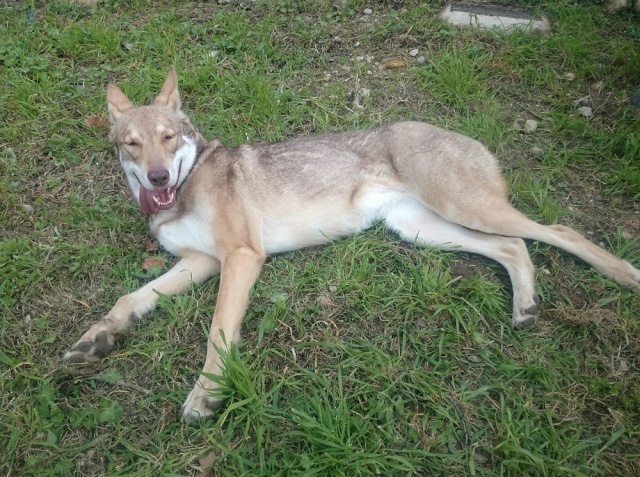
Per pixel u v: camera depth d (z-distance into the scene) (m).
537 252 1.45
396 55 2.10
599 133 1.75
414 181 1.44
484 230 1.41
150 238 1.54
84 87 1.98
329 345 1.24
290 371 1.21
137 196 1.46
